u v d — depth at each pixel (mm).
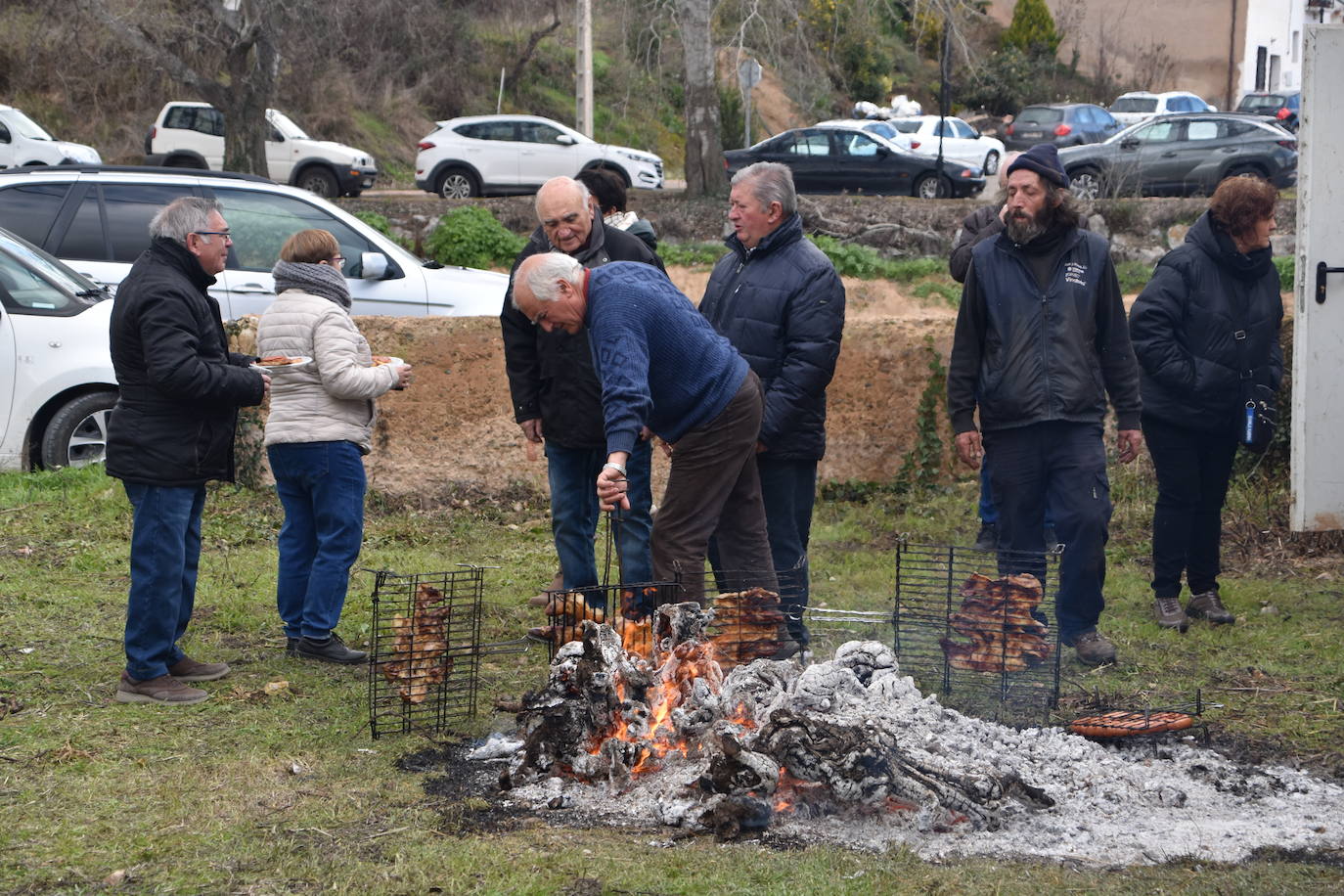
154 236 4703
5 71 32125
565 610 4609
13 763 4117
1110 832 3650
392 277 10602
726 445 4754
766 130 41188
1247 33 46375
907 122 29125
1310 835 3635
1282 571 7121
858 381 8914
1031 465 5418
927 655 5180
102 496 8125
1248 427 5844
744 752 3645
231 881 3328
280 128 26844
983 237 6617
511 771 4031
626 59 27422
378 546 7574
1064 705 4832
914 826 3684
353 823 3709
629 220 6230
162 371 4523
